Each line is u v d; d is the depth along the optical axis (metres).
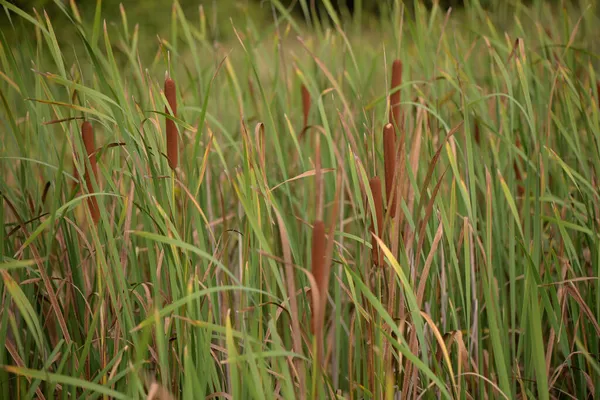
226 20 6.52
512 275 2.51
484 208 2.87
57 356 2.51
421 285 2.37
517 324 2.74
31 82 2.75
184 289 2.28
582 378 2.64
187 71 2.98
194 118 2.97
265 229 2.42
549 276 2.52
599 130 2.68
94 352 2.52
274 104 3.01
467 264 2.41
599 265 2.52
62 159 2.21
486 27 3.36
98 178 2.50
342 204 2.71
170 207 2.34
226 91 3.30
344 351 2.71
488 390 2.58
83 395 2.31
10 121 2.53
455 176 2.39
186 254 2.29
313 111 3.03
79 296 2.59
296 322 2.15
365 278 2.36
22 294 2.26
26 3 5.65
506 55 3.23
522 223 2.86
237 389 2.12
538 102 2.92
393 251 2.30
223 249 2.48
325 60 3.31
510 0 3.44
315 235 2.04
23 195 2.70
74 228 2.54
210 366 2.38
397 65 2.52
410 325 2.41
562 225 2.55
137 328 2.12
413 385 2.40
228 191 3.13
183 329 2.33
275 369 2.35
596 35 3.22
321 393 2.25
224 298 2.47
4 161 2.84
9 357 2.56
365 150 2.48
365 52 3.57
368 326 2.45
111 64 2.34
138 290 2.60
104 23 2.37
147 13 6.26
